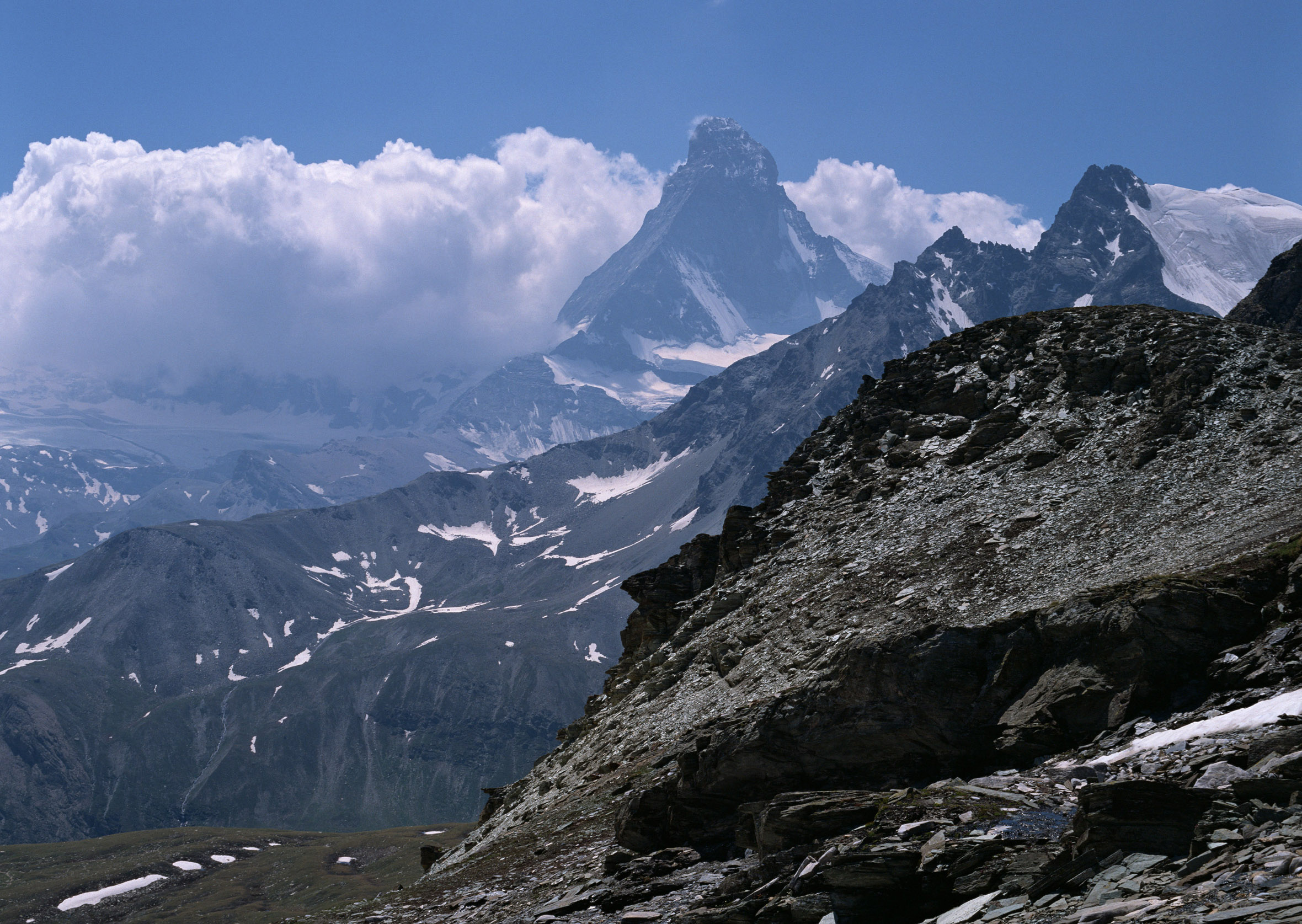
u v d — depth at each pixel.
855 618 60.16
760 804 28.38
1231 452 57.34
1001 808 20.64
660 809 33.44
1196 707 24.83
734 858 29.09
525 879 39.56
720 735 32.44
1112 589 28.58
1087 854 16.06
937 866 18.56
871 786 29.36
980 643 29.52
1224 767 17.36
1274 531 42.12
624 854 32.94
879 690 29.80
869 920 18.81
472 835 79.06
